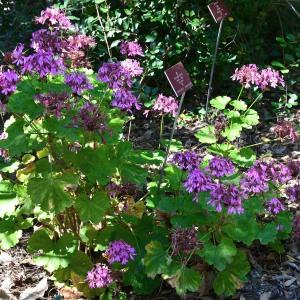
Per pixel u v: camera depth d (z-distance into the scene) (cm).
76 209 109
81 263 114
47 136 111
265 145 178
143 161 121
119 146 119
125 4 194
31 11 219
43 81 108
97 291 116
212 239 120
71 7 198
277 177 118
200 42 195
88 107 107
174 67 119
